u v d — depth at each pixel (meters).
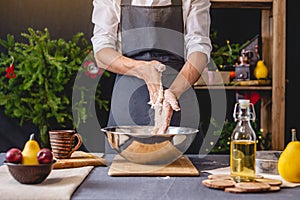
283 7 3.52
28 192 1.39
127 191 1.44
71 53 3.55
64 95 3.58
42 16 4.04
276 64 3.53
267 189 1.43
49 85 3.46
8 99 3.52
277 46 3.52
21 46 3.60
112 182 1.57
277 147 3.55
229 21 3.99
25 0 4.03
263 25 3.72
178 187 1.49
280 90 3.54
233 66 3.68
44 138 3.52
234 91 3.85
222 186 1.45
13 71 3.43
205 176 1.67
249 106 1.58
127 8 2.38
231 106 3.87
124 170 1.70
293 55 4.02
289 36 4.02
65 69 3.50
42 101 3.51
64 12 4.04
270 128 3.69
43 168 1.49
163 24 2.39
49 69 3.47
